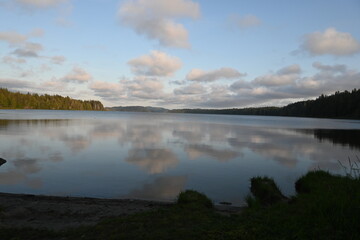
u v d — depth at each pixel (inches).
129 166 693.9
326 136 1707.7
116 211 334.0
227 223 257.6
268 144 1246.3
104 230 245.0
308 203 297.7
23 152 879.7
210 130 2107.5
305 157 898.7
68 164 706.8
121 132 1712.6
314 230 220.2
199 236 224.2
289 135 1759.4
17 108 6496.1
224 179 576.7
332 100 5974.4
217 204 409.4
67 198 415.2
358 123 3644.2
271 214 279.7
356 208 245.4
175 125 2728.8
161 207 354.6
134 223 260.4
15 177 568.1
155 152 933.8
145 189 495.2
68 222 287.3
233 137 1556.3
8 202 367.9
